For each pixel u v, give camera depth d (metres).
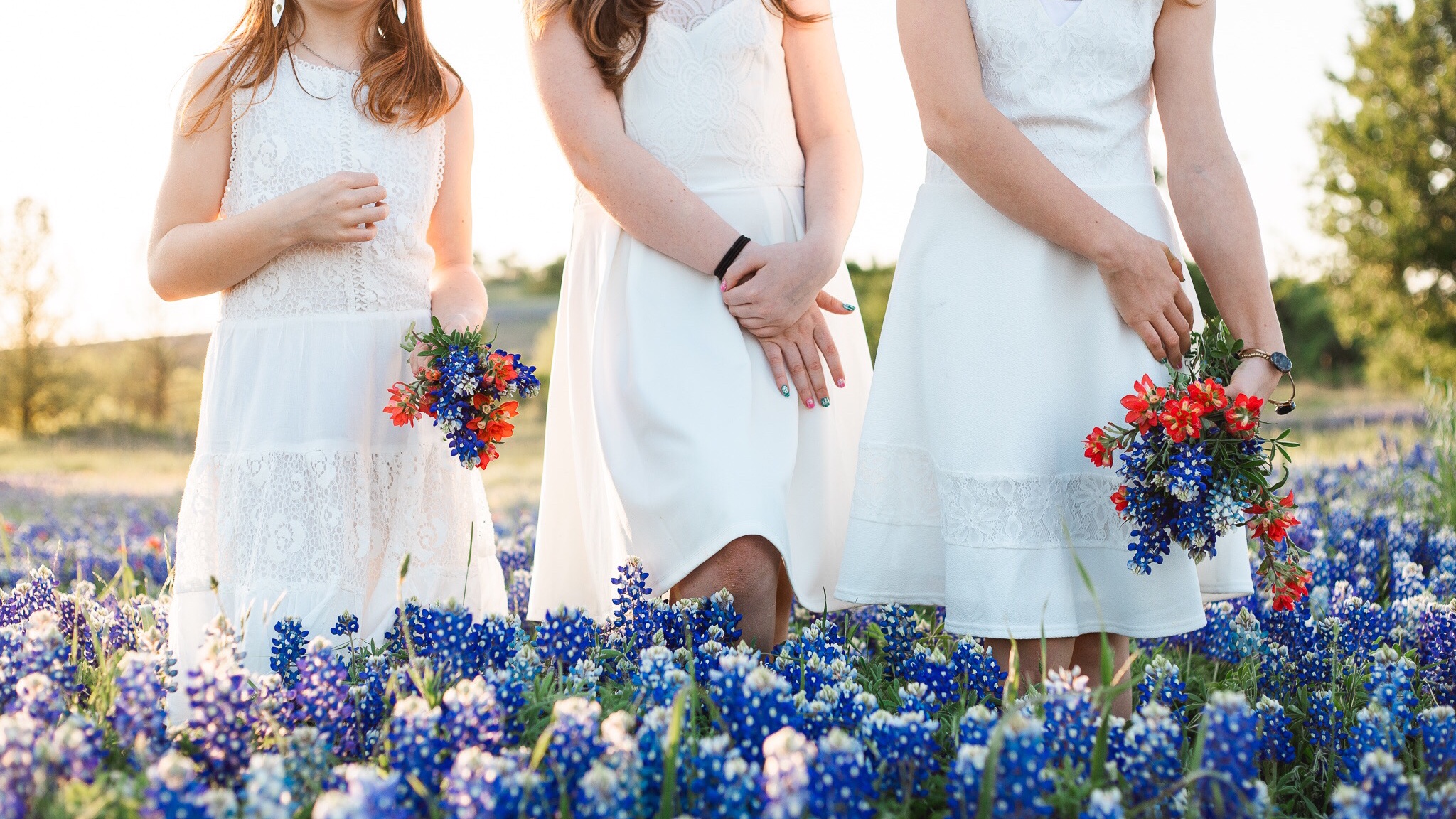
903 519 2.51
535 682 2.07
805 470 2.80
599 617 2.89
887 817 1.60
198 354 22.89
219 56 2.72
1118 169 2.41
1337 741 2.19
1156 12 2.45
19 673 1.99
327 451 2.62
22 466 15.09
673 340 2.63
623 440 2.64
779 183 2.78
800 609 3.39
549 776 1.60
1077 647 2.53
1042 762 1.60
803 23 2.84
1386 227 22.33
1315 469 5.85
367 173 2.64
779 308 2.62
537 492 9.55
